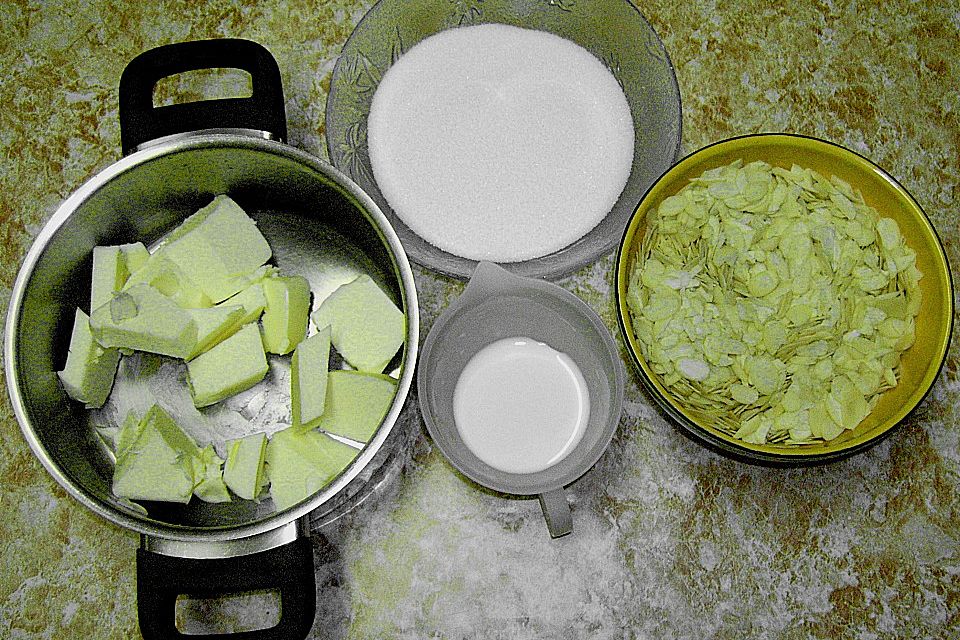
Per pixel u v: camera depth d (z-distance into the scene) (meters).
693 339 0.72
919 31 0.85
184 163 0.72
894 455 0.77
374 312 0.74
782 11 0.85
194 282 0.75
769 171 0.75
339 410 0.73
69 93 0.83
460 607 0.74
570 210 0.81
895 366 0.73
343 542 0.75
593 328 0.72
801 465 0.76
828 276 0.73
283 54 0.83
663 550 0.75
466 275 0.77
